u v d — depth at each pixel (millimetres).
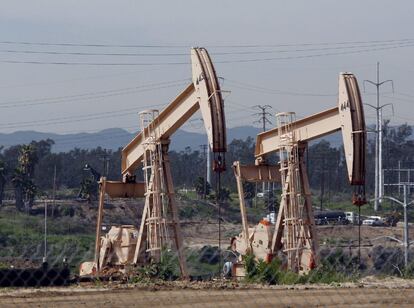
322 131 76938
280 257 74812
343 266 53062
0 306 39812
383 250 53875
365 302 41000
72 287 48062
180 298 42281
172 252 70250
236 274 60875
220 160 66750
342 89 72062
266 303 40844
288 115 80000
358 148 70375
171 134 76438
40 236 99312
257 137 84125
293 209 79125
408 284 47438
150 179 76688
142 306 39688
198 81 69688
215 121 67188
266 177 84125
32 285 47312
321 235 103938
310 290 45938
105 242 76438
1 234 101812
